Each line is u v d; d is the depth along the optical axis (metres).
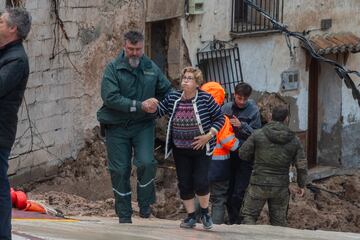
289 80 26.72
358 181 27.80
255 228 15.07
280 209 16.30
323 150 28.53
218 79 25.00
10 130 9.09
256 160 16.12
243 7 25.58
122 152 13.52
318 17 27.33
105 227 12.88
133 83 13.24
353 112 28.88
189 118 12.49
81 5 20.50
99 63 21.31
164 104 12.69
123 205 13.74
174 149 12.88
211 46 24.72
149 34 23.59
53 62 19.69
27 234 10.73
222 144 16.69
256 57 25.81
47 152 19.67
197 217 15.22
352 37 27.94
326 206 25.22
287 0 26.36
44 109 19.50
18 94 9.07
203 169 12.84
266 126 15.97
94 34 21.03
